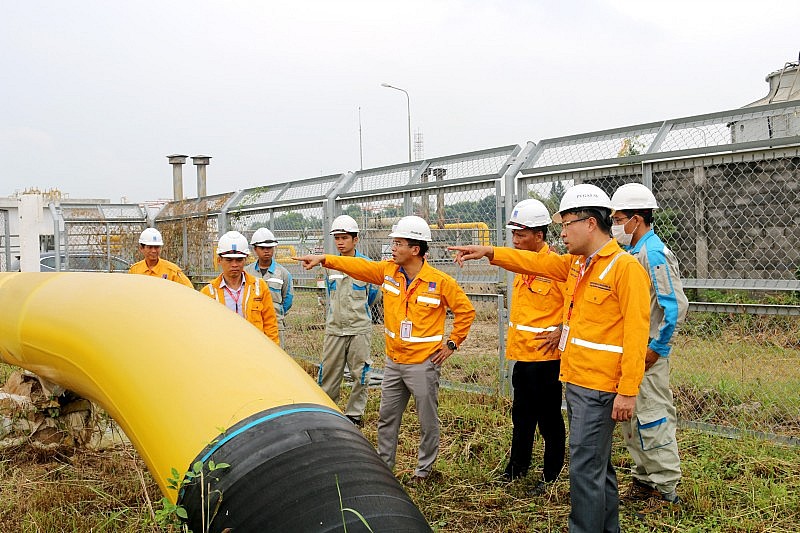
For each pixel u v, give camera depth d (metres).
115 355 2.98
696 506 4.39
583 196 3.61
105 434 6.07
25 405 5.63
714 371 6.41
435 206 7.59
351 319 6.50
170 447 2.53
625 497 4.61
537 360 4.80
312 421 2.42
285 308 7.49
